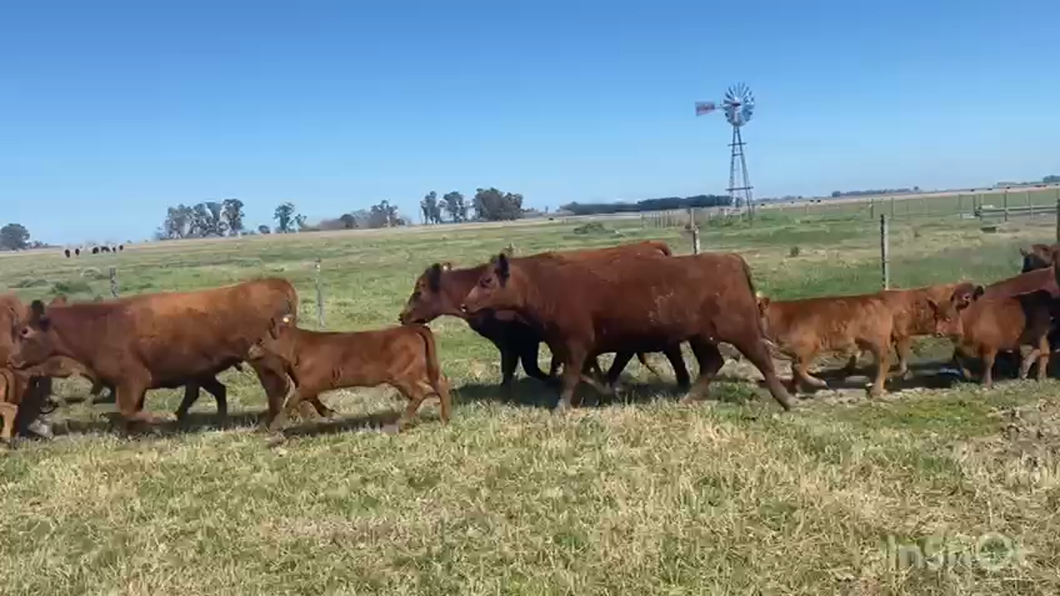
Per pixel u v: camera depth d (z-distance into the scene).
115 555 6.39
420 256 43.06
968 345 10.86
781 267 23.41
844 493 6.67
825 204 110.94
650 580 5.49
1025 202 62.25
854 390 10.95
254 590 5.70
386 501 7.20
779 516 6.32
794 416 9.36
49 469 8.68
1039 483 6.83
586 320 10.27
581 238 48.25
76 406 12.46
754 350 10.19
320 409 10.47
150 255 64.69
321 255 50.53
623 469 7.42
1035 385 10.67
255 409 11.84
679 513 6.41
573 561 5.80
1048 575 5.41
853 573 5.50
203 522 6.96
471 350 15.41
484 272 10.57
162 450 9.52
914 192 192.88
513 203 151.62
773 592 5.32
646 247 12.58
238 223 169.00
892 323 10.88
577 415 9.72
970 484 6.85
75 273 41.34
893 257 23.52
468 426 9.41
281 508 7.20
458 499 7.12
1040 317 10.76
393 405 11.10
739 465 7.36
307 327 18.75
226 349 10.83
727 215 71.12
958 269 20.06
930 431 8.76
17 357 10.27
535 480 7.41
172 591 5.73
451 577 5.70
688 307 10.12
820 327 10.75
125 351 10.44
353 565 5.97
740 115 74.94
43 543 6.75
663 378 12.12
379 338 9.67
